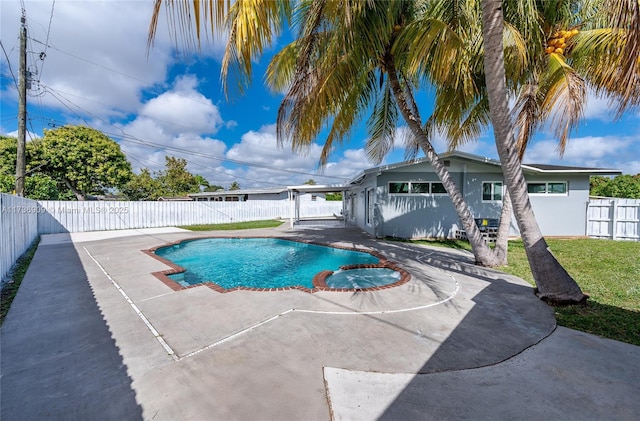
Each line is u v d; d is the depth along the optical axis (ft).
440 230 41.42
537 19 20.06
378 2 18.04
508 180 16.42
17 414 7.29
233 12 12.86
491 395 8.07
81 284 19.04
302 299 16.11
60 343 11.04
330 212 105.70
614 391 8.18
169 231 52.24
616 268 22.49
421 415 7.31
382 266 24.64
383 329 12.31
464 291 17.53
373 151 33.24
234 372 9.12
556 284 15.51
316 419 7.17
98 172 68.90
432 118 27.71
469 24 19.75
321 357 10.04
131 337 11.54
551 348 10.66
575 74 20.35
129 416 7.25
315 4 16.06
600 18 18.76
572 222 40.09
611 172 38.63
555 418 7.18
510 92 23.36
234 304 15.29
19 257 27.58
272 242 42.88
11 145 60.64
